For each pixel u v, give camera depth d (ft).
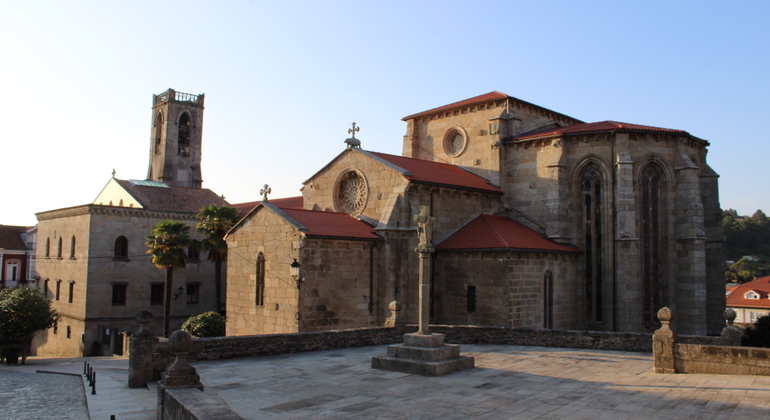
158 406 45.50
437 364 66.13
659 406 49.96
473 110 160.45
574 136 140.67
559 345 91.81
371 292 122.93
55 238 198.90
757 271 394.73
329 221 124.26
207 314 143.74
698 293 130.00
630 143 136.05
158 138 293.02
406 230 124.06
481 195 143.74
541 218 143.43
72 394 62.23
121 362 119.34
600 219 137.69
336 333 89.56
